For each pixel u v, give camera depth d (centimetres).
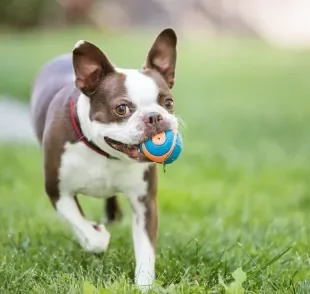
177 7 3766
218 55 2555
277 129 1304
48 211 754
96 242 528
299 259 546
